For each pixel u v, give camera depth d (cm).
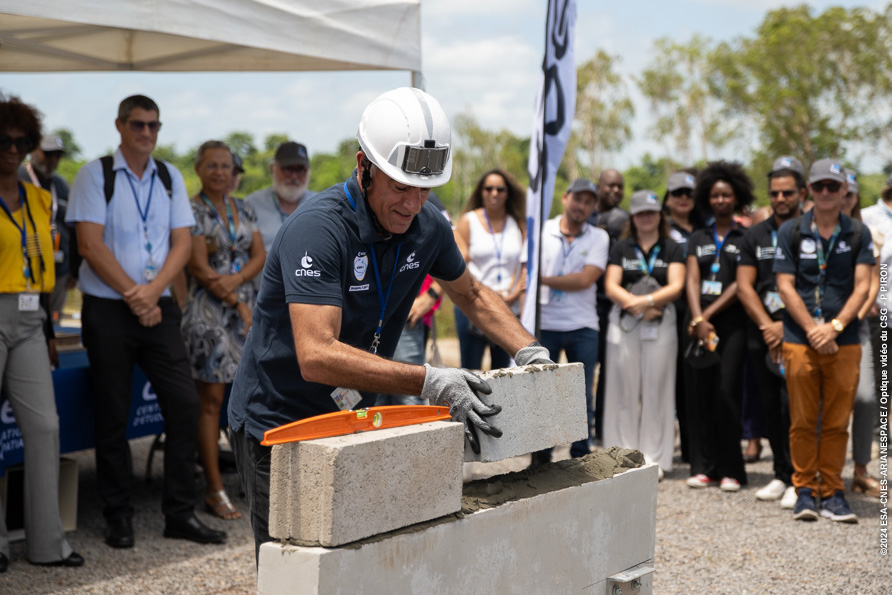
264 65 585
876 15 3266
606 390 624
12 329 399
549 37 458
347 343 249
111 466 448
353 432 200
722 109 3572
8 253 397
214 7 403
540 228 462
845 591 396
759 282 550
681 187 654
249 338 256
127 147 451
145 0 381
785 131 3294
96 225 438
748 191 600
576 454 602
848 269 489
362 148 231
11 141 393
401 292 254
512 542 228
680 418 660
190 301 500
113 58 577
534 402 247
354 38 458
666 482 600
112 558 430
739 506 539
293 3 432
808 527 494
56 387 461
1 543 404
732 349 575
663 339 603
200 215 496
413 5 484
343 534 186
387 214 232
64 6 358
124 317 446
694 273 589
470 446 226
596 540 257
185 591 389
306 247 225
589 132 4594
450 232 266
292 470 190
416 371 225
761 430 665
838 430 504
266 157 5284
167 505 462
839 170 482
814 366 496
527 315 466
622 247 614
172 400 456
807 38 3291
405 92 230
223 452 616
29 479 409
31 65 588
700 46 3994
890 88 3212
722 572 421
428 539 204
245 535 473
